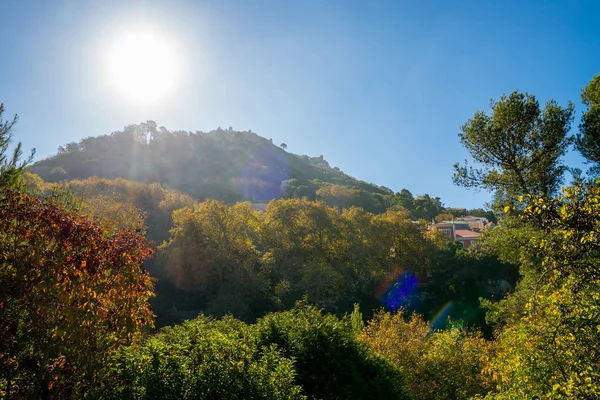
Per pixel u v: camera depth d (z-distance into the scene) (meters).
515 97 13.52
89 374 6.30
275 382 6.53
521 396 6.63
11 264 6.21
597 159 13.02
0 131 6.65
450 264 48.97
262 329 9.52
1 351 5.68
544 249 5.57
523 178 13.82
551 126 13.01
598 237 4.73
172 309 35.62
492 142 13.76
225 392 6.08
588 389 5.05
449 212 110.44
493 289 45.19
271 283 42.38
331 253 47.16
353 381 8.91
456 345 13.83
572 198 4.99
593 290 5.41
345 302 42.59
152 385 5.77
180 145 124.25
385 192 141.75
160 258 39.00
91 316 6.37
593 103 13.53
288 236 45.91
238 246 40.38
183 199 53.09
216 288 39.00
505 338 8.52
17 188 6.76
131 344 7.11
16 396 5.83
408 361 13.14
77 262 6.19
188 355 6.70
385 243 49.00
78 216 7.08
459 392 12.38
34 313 6.11
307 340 9.23
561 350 5.89
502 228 14.19
